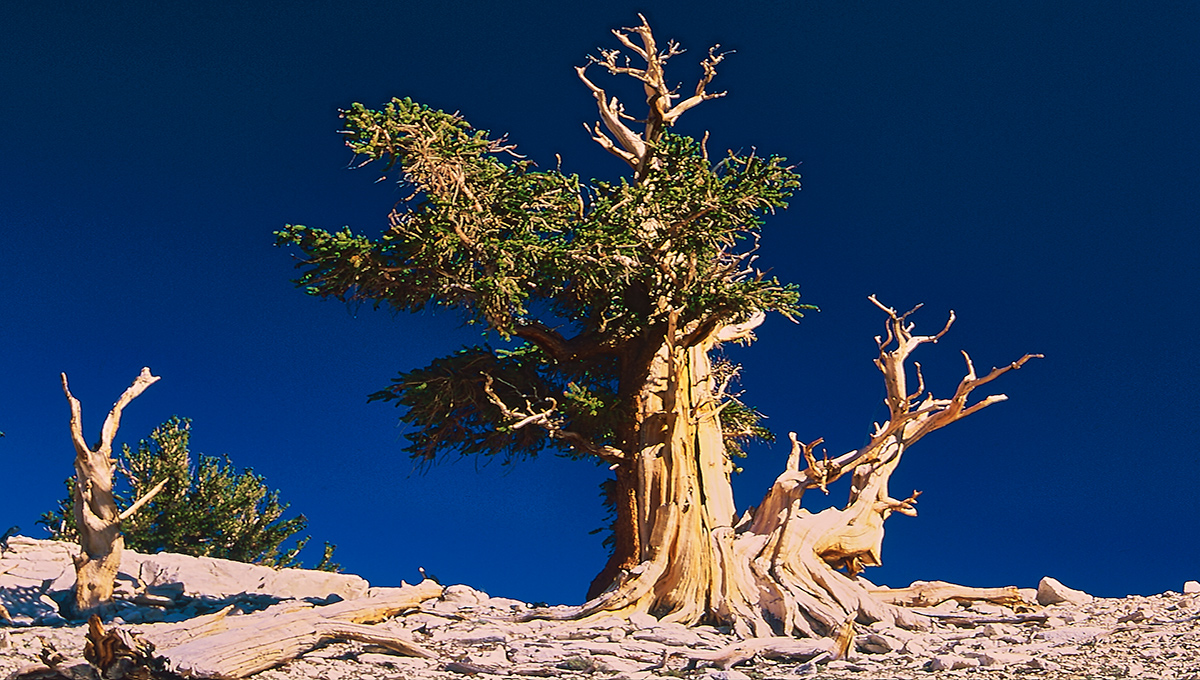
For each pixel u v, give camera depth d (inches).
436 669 569.0
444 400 924.6
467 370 948.6
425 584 748.0
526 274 855.7
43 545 895.1
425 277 855.7
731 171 876.6
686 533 753.0
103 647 485.1
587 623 701.3
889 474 834.2
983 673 547.8
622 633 678.5
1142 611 695.7
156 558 899.4
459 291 860.6
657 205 867.4
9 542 897.5
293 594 884.0
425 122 813.2
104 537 711.7
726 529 770.8
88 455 714.8
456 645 621.0
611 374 1022.4
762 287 879.7
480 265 862.5
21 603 706.8
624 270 880.9
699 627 719.1
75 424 711.1
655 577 741.9
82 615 698.8
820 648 619.2
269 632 542.3
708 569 745.6
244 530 1485.0
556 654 601.3
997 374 806.5
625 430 907.4
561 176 896.9
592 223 848.3
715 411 901.8
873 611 719.7
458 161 816.9
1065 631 661.3
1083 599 778.2
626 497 890.1
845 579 750.5
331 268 847.7
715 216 858.8
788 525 765.3
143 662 486.3
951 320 840.9
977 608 761.6
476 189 842.8
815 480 802.2
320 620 579.2
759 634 695.1
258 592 874.8
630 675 570.3
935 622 730.8
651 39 1066.7
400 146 802.2
